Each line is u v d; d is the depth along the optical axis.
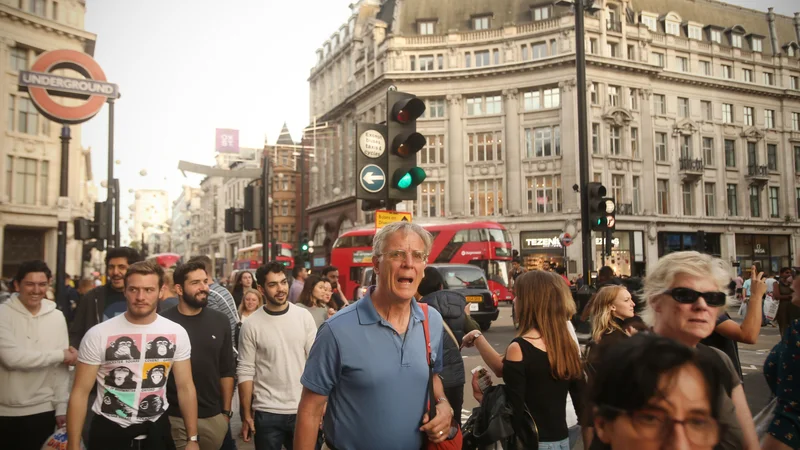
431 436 2.90
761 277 4.55
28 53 33.00
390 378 2.85
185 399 4.23
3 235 31.39
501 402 3.53
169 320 4.28
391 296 2.94
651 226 44.38
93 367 3.97
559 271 35.34
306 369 2.93
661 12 49.47
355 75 53.81
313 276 7.23
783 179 51.97
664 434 1.34
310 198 63.50
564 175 42.09
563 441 3.54
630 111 44.25
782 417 3.00
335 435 2.87
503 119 44.69
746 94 50.69
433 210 46.03
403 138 7.52
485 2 47.31
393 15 49.06
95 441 3.97
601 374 1.45
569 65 42.25
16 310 4.78
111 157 17.47
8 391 4.67
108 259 6.05
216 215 108.25
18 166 32.31
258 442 4.90
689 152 47.62
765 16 55.06
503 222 43.78
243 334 4.98
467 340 4.27
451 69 45.19
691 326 2.93
